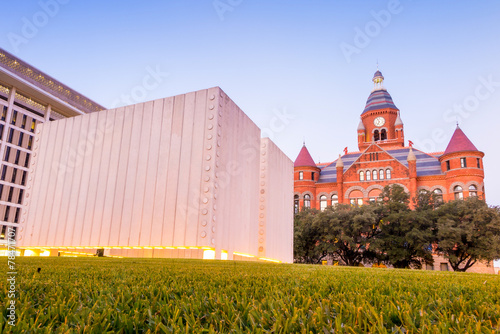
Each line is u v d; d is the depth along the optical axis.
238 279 5.12
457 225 38.47
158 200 28.30
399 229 39.97
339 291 3.92
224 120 29.31
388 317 2.39
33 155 36.78
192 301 2.80
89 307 2.67
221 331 2.06
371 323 2.30
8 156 60.12
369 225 40.22
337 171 61.91
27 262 10.66
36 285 3.83
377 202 44.22
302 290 3.82
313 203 62.91
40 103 67.56
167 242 26.80
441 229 37.09
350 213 41.53
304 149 67.62
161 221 27.58
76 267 8.02
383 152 60.12
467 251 37.69
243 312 2.51
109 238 29.31
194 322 2.25
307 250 45.75
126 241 28.50
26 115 64.12
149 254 27.92
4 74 57.06
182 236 26.41
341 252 44.94
